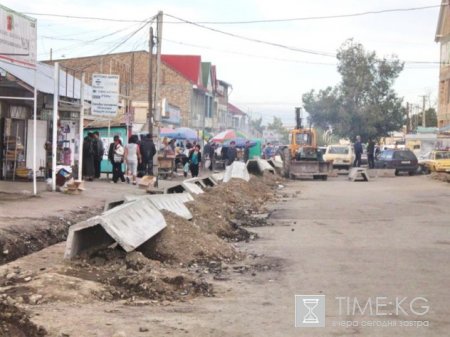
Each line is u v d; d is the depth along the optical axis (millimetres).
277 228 16516
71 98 24234
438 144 55375
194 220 15078
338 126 69875
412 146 64312
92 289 8680
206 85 79125
